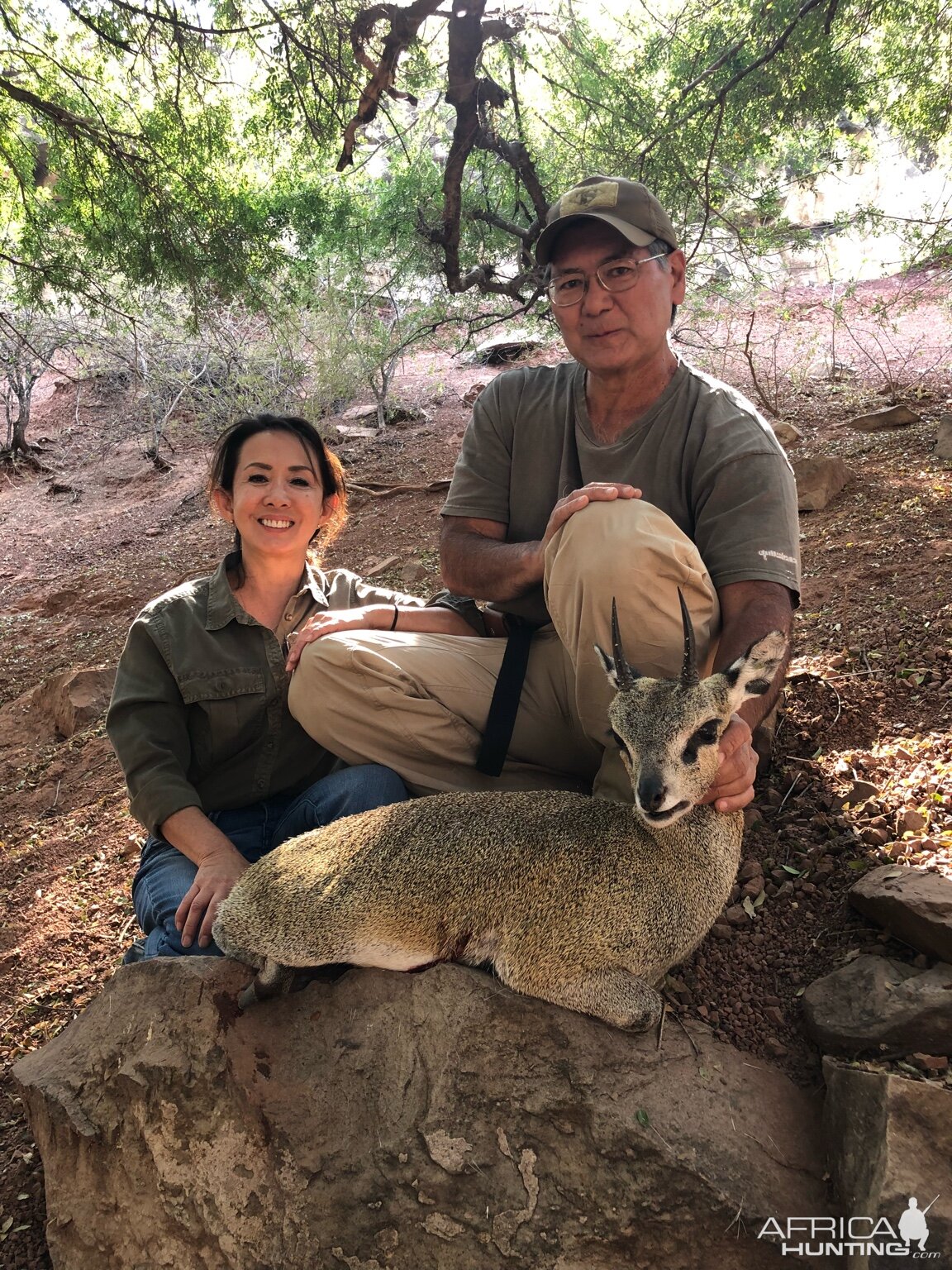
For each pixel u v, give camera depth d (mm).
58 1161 3311
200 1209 3006
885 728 4340
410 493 11203
